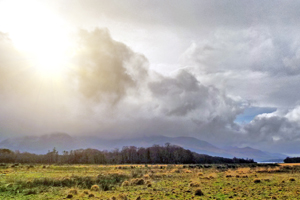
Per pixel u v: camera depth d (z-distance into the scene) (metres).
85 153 176.75
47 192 18.27
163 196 15.30
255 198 14.23
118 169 53.19
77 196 16.14
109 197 15.53
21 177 26.28
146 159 165.62
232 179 26.02
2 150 155.75
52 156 167.38
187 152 164.25
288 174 33.72
